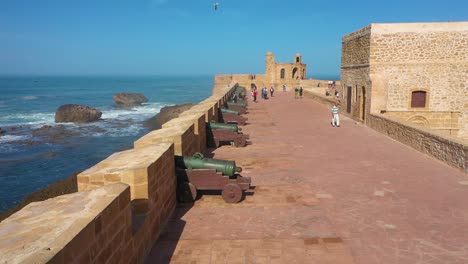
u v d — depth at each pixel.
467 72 19.05
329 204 8.34
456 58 18.98
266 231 6.99
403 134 14.94
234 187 8.35
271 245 6.45
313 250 6.26
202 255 6.14
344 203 8.41
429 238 6.67
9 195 20.97
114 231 4.68
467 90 19.20
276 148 14.27
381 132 17.45
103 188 5.11
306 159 12.52
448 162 11.56
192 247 6.40
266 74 62.94
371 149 14.02
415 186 9.57
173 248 6.37
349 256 6.06
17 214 4.40
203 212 7.92
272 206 8.24
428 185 9.64
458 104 19.36
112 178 6.18
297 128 19.16
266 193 9.09
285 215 7.73
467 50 18.86
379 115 17.89
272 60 62.28
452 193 9.01
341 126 19.77
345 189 9.37
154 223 6.62
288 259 5.98
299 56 63.47
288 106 31.08
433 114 19.47
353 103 22.34
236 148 14.33
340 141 15.63
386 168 11.33
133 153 7.45
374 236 6.77
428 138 12.84
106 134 39.84
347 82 23.69
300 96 42.09
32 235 3.66
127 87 173.50
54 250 3.29
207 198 8.75
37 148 32.72
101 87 169.62
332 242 6.54
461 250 6.24
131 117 54.44
